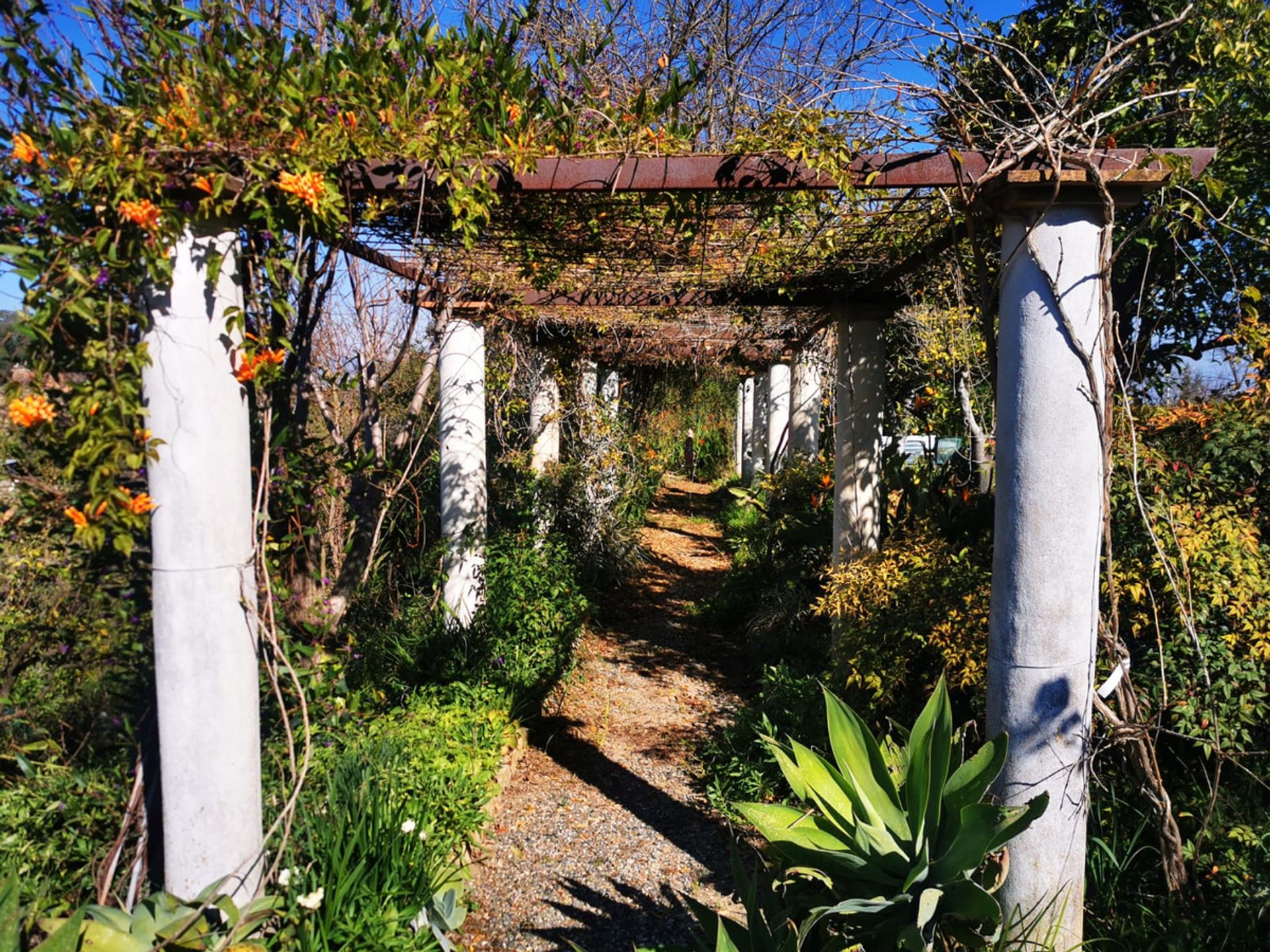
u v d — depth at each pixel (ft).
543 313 18.79
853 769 8.26
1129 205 7.61
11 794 7.64
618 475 29.25
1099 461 7.57
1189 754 9.72
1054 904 7.57
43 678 8.15
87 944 6.22
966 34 8.39
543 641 16.76
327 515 15.33
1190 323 13.07
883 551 13.52
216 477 7.00
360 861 8.14
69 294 6.28
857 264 12.99
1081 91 7.43
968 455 15.87
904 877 7.40
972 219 7.89
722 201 8.98
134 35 7.81
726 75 14.25
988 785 7.07
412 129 7.29
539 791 13.32
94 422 6.28
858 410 14.96
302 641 10.34
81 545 7.63
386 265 12.69
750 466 43.68
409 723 12.57
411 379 20.48
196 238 6.80
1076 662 7.57
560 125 7.97
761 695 15.70
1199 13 10.40
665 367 39.17
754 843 11.73
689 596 27.45
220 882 6.91
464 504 17.06
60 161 6.19
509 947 9.40
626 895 10.49
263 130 6.70
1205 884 8.54
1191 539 9.34
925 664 13.12
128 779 7.95
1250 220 11.75
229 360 7.07
